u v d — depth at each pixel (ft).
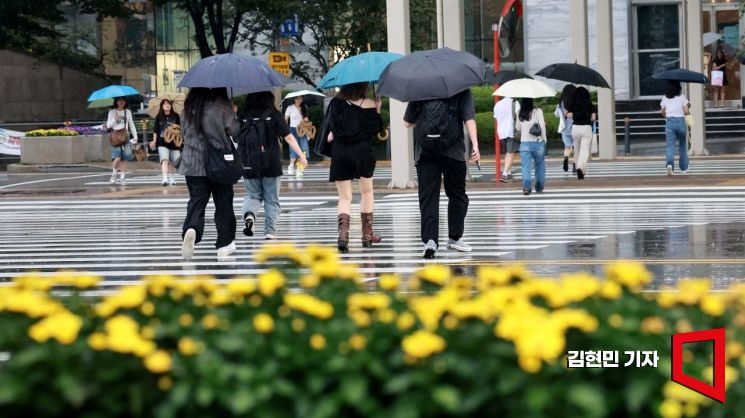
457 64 103.19
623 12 358.43
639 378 34.63
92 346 36.47
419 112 103.86
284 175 245.45
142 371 36.40
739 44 368.89
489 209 152.97
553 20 368.89
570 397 33.32
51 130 304.30
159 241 126.82
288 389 35.76
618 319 38.04
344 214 111.24
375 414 35.22
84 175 271.08
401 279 89.25
